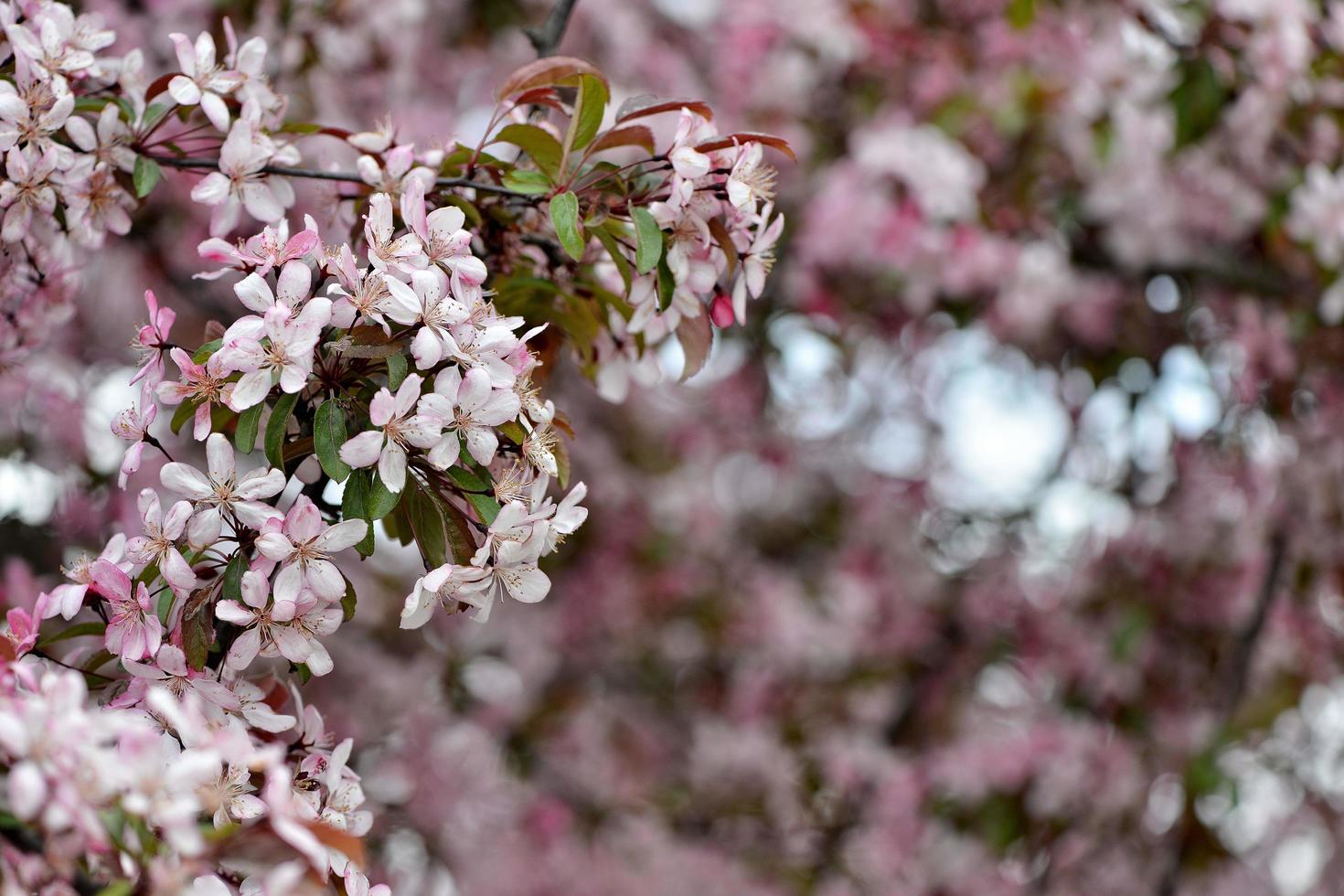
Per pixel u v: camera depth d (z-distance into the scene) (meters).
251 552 1.38
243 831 1.12
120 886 1.07
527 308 1.80
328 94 3.09
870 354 4.62
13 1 1.70
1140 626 4.11
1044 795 4.12
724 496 5.47
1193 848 3.84
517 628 4.62
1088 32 3.59
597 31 4.54
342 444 1.33
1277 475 3.99
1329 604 4.34
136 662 1.34
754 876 4.53
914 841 4.35
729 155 1.58
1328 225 3.20
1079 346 4.09
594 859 4.57
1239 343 3.75
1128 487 4.34
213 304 3.28
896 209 3.58
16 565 2.83
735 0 4.01
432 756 3.91
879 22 3.84
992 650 4.89
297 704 1.50
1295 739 4.49
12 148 1.62
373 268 1.49
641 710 5.24
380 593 4.01
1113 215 3.64
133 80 1.76
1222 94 3.24
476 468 1.44
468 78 4.26
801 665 5.20
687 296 1.64
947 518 5.19
